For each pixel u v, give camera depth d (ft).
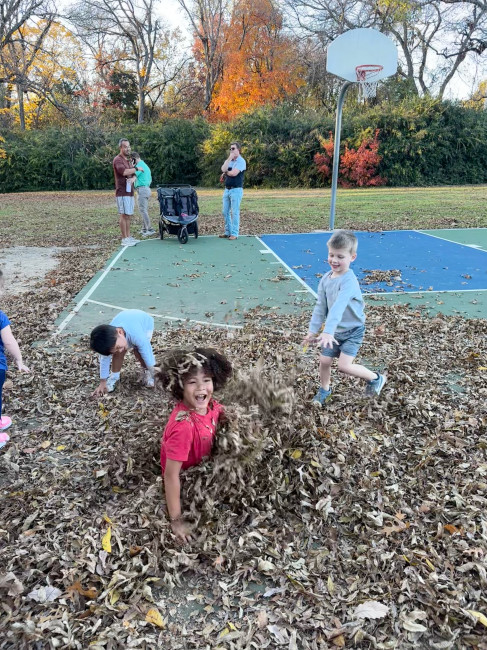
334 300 12.84
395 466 10.91
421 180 97.45
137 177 40.83
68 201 77.05
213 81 136.05
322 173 95.96
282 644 7.16
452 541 8.79
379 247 37.14
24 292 25.64
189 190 39.45
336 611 7.66
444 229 45.85
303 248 36.63
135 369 15.94
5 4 107.86
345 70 49.39
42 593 7.84
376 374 13.46
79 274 29.01
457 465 10.94
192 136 104.99
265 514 9.48
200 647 7.14
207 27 132.36
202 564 8.55
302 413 11.85
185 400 9.28
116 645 7.13
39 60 118.93
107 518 9.27
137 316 14.01
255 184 99.96
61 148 102.12
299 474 10.16
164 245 38.06
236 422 9.98
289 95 121.49
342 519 9.38
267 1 116.98
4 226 50.70
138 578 8.20
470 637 7.18
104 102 138.31
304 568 8.41
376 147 93.76
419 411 13.01
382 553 8.55
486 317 20.98
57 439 12.25
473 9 115.85
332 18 119.03
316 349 17.38
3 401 14.11
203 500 9.52
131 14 127.34
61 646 7.13
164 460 9.41
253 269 29.96
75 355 17.26
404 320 20.52
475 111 100.58
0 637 7.23
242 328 19.74
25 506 9.80
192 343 17.99
